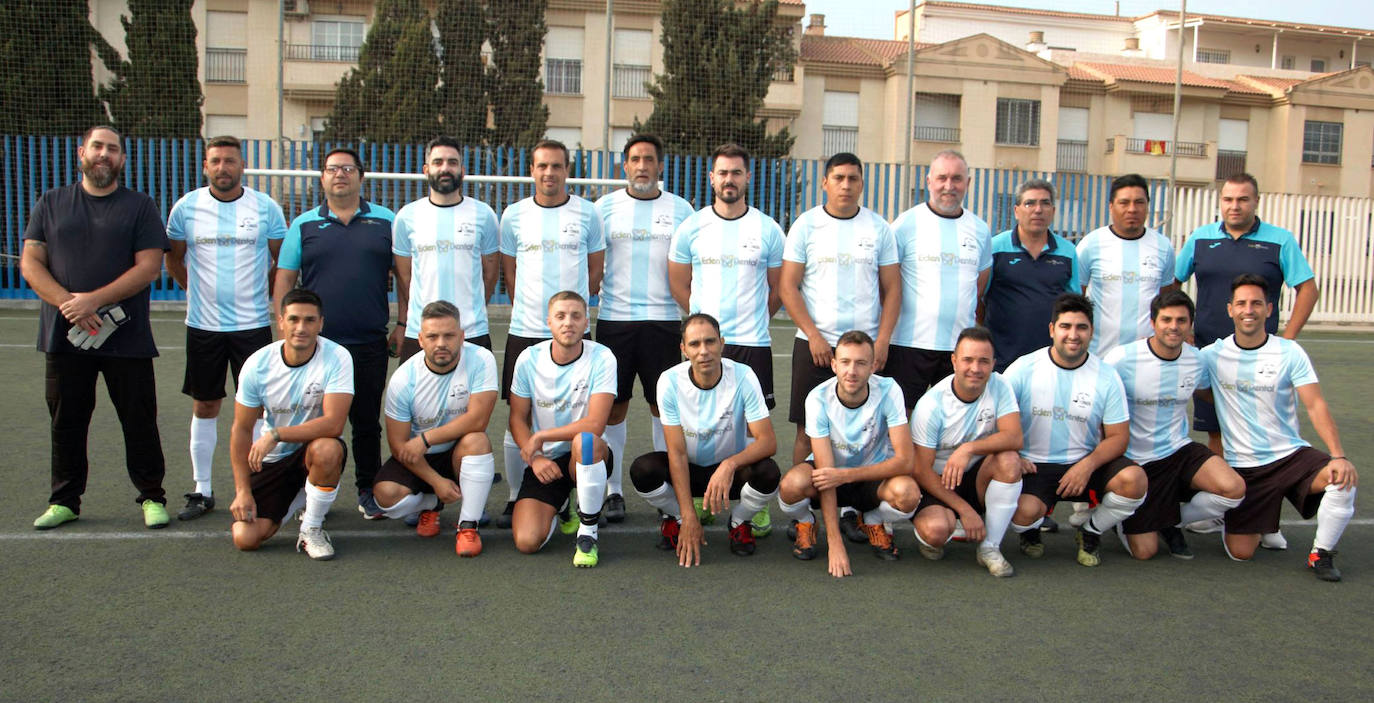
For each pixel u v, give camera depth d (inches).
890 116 920.9
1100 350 199.3
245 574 146.3
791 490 157.9
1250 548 164.7
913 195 523.2
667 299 201.6
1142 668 119.6
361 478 184.2
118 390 166.7
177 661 115.4
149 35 613.6
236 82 788.0
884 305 185.5
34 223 164.7
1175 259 206.1
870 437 162.2
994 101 928.3
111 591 137.5
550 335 193.8
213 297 179.2
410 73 593.0
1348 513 152.9
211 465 192.9
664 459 163.0
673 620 131.8
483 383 165.8
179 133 617.0
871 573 155.0
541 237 192.9
